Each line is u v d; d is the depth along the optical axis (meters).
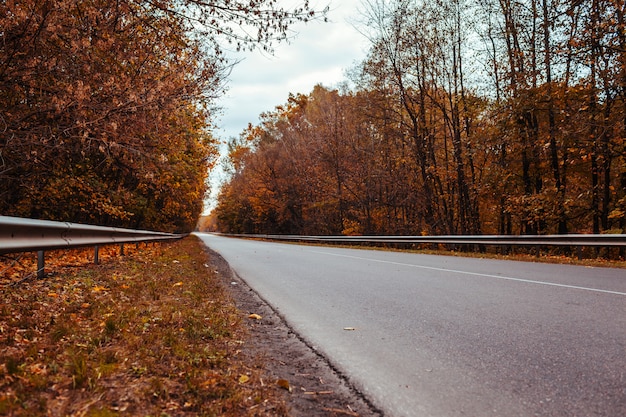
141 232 14.30
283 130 52.12
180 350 3.48
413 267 10.64
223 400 2.69
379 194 37.31
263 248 21.45
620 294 6.24
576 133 18.23
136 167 12.57
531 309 5.39
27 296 5.19
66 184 14.51
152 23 9.78
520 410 2.70
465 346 4.01
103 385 2.72
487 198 26.50
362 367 3.57
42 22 8.12
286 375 3.38
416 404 2.84
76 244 7.95
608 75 17.02
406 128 30.41
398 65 28.39
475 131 27.66
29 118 9.72
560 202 20.47
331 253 16.66
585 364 3.43
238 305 6.20
